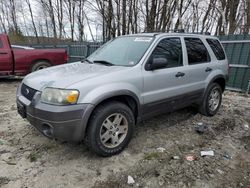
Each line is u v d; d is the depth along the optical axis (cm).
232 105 643
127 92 357
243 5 1538
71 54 1388
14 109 575
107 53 443
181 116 534
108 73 351
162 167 345
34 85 343
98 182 309
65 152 371
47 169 330
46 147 383
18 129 450
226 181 323
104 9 1485
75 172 326
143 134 440
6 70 898
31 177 313
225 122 516
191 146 407
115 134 361
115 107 350
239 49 808
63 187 298
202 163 359
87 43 1281
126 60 401
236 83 827
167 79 415
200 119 523
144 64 387
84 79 330
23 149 378
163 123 493
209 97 524
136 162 353
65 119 309
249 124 516
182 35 466
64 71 374
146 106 393
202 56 503
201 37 513
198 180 322
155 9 1515
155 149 390
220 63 539
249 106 639
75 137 322
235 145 423
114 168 337
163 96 414
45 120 315
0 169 327
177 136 440
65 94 309
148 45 408
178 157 370
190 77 462
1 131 441
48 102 315
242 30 1499
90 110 320
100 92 328
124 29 1504
